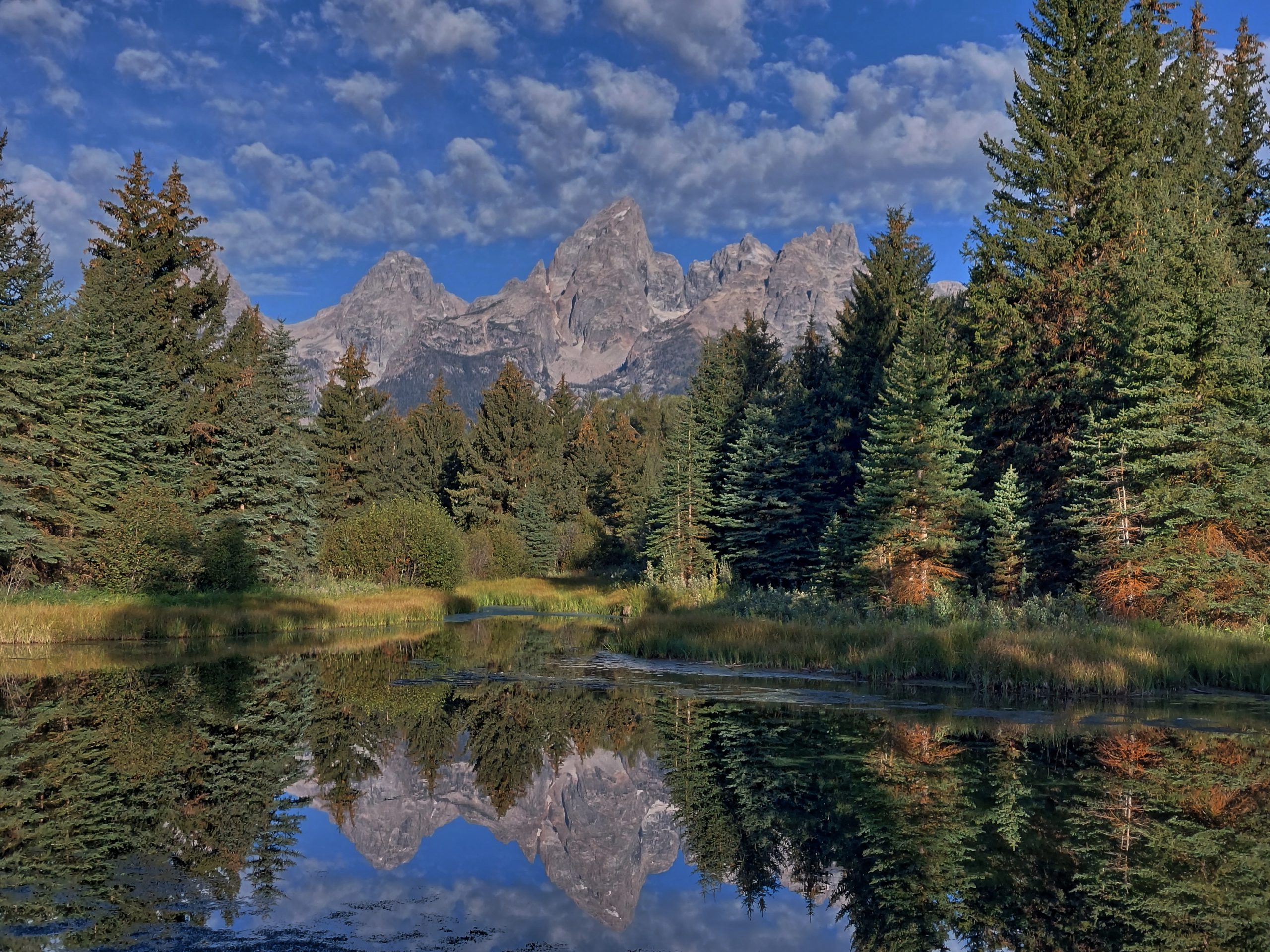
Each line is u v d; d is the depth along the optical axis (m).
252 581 35.97
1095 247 33.03
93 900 6.32
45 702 15.18
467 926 6.18
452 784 10.54
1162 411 23.67
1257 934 6.09
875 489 28.83
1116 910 6.58
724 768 11.17
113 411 34.53
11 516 29.55
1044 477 31.59
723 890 7.20
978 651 18.16
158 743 12.09
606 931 6.26
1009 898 6.84
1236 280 28.31
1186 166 35.41
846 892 7.08
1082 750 11.88
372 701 15.91
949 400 32.47
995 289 33.28
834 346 52.66
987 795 9.74
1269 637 20.72
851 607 26.83
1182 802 9.39
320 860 7.54
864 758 11.55
